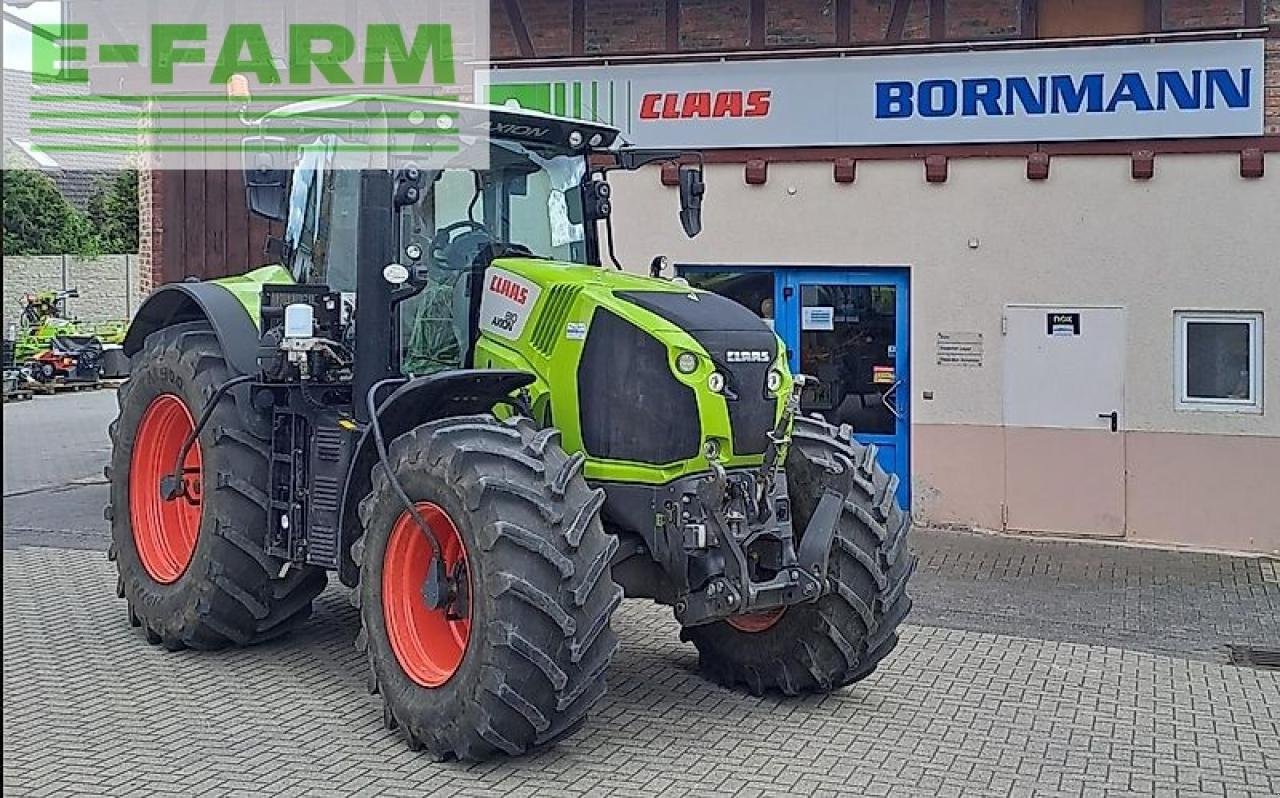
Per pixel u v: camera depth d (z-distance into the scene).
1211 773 6.02
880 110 11.94
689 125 12.44
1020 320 11.70
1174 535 11.38
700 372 6.11
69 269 32.28
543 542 5.60
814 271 12.33
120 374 9.02
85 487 14.38
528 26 13.31
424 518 6.04
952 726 6.62
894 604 6.90
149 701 6.75
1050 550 11.24
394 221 6.67
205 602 7.41
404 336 6.84
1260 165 11.02
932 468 12.00
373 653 6.21
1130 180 11.36
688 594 6.12
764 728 6.50
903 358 12.11
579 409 6.36
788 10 12.48
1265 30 11.02
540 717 5.64
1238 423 11.18
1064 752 6.28
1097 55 11.35
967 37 12.06
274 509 7.39
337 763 5.84
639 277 6.87
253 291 8.03
